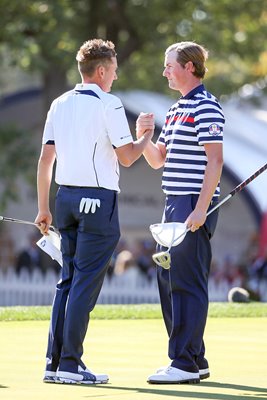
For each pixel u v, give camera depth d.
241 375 22.06
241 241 95.06
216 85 100.75
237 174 82.88
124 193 98.69
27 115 95.50
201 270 21.70
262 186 82.94
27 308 37.44
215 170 21.22
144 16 87.69
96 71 21.73
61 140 21.50
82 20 88.00
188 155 21.61
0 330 29.81
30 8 81.94
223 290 68.56
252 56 93.69
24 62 81.12
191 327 21.47
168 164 21.88
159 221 98.44
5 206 88.88
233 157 85.75
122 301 69.88
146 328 31.00
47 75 87.94
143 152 23.00
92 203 21.20
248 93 106.31
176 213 21.64
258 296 56.16
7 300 71.06
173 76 21.97
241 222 95.19
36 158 87.69
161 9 87.12
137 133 22.33
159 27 90.25
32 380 21.06
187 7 88.00
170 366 21.27
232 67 108.19
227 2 89.31
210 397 19.14
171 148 21.81
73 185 21.41
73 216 21.48
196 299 21.61
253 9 90.19
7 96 94.81
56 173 21.83
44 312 35.41
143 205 98.62
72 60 83.12
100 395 19.19
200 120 21.41
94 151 21.27
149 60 99.31
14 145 88.94
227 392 19.86
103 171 21.31
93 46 21.77
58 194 21.69
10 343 26.67
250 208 81.88
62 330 21.28
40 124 95.62
